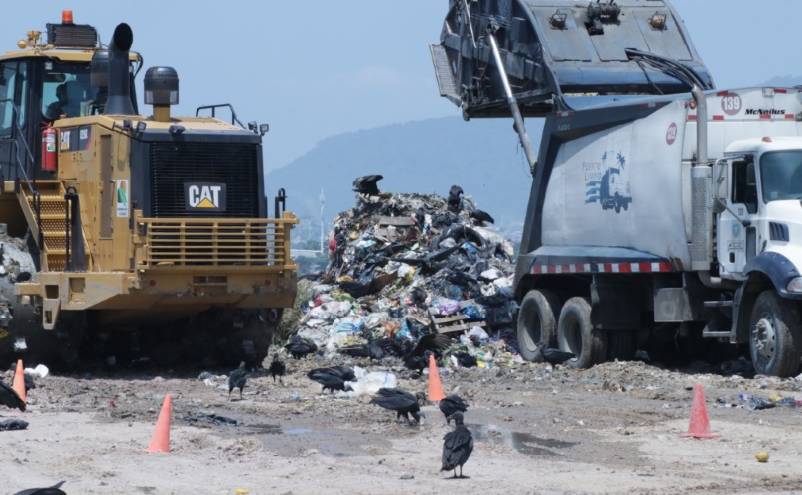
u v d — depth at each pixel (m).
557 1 89.94
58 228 75.62
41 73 76.31
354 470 44.25
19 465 44.78
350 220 108.81
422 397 62.25
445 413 54.03
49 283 72.31
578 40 88.50
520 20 90.75
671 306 77.38
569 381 72.94
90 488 40.97
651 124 77.62
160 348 77.12
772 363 70.75
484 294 93.31
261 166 72.88
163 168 70.50
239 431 52.41
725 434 52.59
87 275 71.00
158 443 47.66
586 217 83.50
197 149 71.38
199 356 77.00
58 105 77.31
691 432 52.06
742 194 73.44
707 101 75.69
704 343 86.38
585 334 81.44
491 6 95.00
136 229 69.69
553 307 85.75
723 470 44.81
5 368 73.69
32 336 72.44
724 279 74.38
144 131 70.31
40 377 70.88
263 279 71.88
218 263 70.69
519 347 88.19
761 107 76.56
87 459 45.91
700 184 74.19
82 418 55.56
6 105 77.50
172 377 73.25
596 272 80.94
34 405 59.88
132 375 74.12
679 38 90.50
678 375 74.19
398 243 102.31
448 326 90.12
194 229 70.38
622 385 69.19
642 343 83.38
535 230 88.88
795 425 55.12
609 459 46.91
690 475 43.81
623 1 91.12
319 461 45.88
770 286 72.31
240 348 76.12
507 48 92.81
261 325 76.19
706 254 74.38
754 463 46.25
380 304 94.19
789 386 68.12
